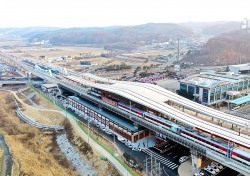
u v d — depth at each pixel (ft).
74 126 497.05
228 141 317.22
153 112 429.38
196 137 346.95
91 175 359.46
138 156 376.07
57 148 452.35
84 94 586.04
